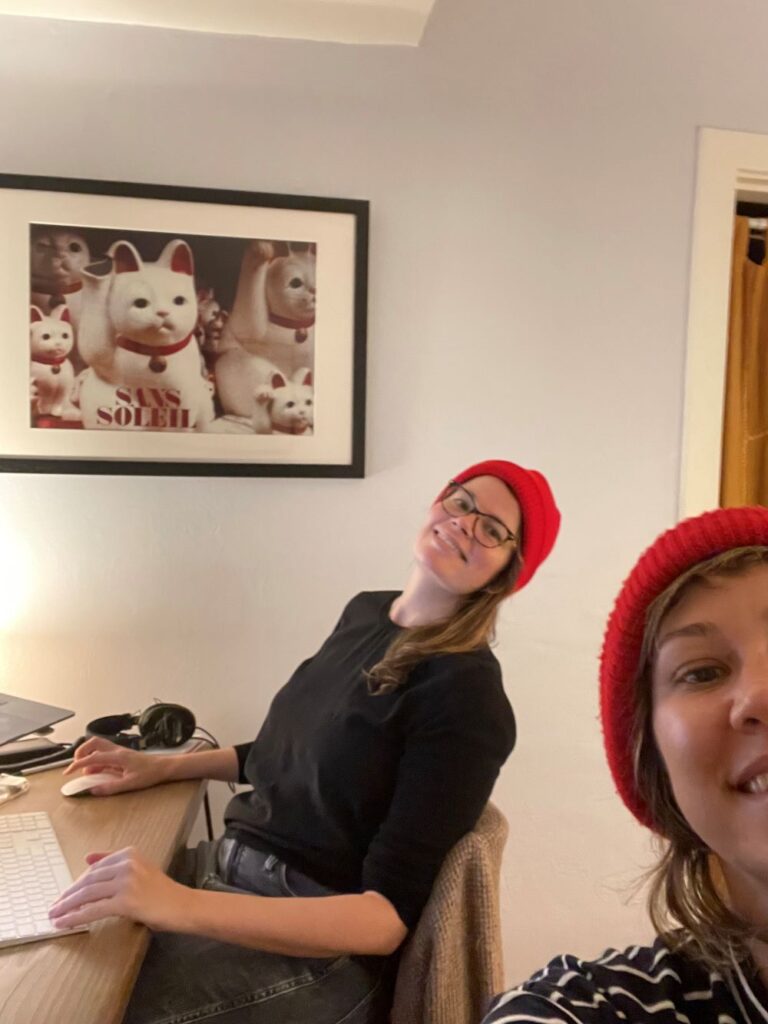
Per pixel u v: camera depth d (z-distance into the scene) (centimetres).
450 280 178
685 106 184
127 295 165
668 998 68
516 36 178
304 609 176
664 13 182
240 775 148
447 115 176
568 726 185
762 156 186
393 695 124
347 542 177
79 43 164
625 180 183
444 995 109
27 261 162
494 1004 73
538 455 182
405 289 176
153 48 167
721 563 67
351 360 173
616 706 75
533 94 179
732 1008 67
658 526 188
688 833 72
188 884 144
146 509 170
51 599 168
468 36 176
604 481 185
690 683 66
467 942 113
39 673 169
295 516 175
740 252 197
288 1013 107
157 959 111
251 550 174
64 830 119
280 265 170
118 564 170
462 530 135
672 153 184
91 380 165
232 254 168
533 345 181
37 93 164
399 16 163
